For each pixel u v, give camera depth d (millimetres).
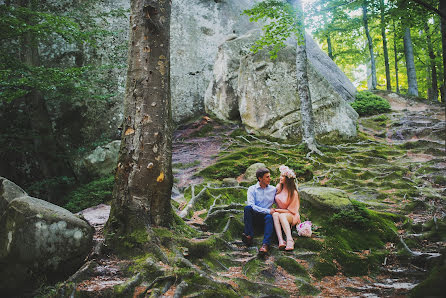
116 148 8805
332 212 4984
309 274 3766
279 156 8195
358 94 13789
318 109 9773
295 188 4594
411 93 14656
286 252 4148
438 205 5535
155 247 3592
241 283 3424
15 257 3174
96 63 11102
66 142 10141
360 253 4230
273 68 10320
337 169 7426
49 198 8672
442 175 6727
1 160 8891
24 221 3205
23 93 7488
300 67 9039
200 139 10383
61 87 9250
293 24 7430
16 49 9422
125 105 4152
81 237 3416
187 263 3412
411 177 6898
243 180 7164
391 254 4199
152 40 4125
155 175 4000
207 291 3049
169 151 4180
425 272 3664
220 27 13117
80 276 3188
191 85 12297
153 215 3984
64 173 9688
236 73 11266
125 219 3871
